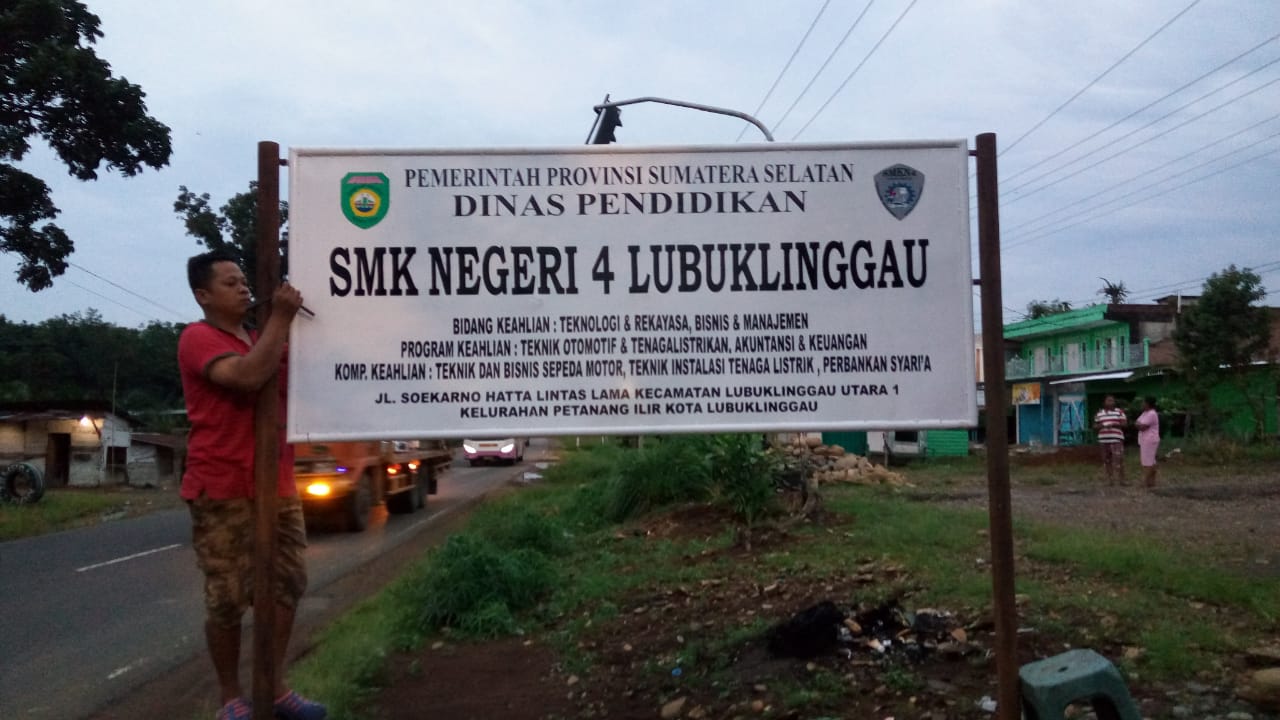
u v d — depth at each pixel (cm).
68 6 1822
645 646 592
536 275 420
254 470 393
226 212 2628
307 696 510
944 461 2455
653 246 423
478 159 422
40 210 1908
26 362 5241
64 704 616
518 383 419
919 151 427
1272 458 2241
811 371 421
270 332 383
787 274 423
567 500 1472
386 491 1634
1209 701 440
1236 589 618
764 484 1027
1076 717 424
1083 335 4003
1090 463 2286
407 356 416
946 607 604
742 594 697
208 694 618
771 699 468
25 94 1750
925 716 434
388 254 418
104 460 3534
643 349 420
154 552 1344
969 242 424
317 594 970
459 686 557
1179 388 2748
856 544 872
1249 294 2542
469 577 724
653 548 964
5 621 879
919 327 423
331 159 419
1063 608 590
